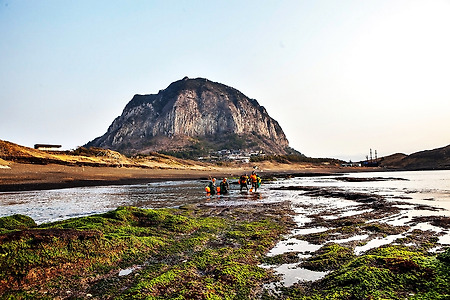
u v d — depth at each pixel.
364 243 9.84
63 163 60.69
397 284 5.49
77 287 6.39
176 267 7.48
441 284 5.21
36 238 7.04
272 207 19.55
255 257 8.53
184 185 48.06
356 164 190.38
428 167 160.75
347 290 5.46
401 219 14.02
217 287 6.03
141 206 21.61
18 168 48.59
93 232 8.27
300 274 7.08
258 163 160.38
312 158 189.00
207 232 11.80
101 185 46.50
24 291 5.93
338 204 20.75
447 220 13.34
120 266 7.72
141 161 95.81
